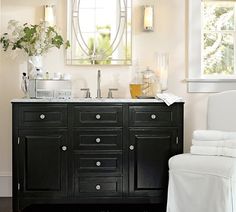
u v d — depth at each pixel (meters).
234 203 2.86
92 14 4.04
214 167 2.94
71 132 3.50
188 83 4.03
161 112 3.51
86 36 4.03
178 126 3.52
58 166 3.50
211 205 2.94
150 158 3.52
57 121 3.49
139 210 3.60
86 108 3.50
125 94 4.03
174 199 3.17
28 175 3.48
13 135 3.48
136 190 3.52
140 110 3.51
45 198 3.50
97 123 3.51
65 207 3.71
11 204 3.73
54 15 4.00
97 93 3.89
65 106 3.50
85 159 3.51
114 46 4.02
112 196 3.52
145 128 3.52
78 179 3.51
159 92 3.80
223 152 3.08
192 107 4.04
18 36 3.87
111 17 4.03
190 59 4.01
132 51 4.02
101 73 4.04
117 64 4.02
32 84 3.61
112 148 3.52
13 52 4.00
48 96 3.62
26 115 3.48
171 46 4.03
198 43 4.02
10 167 4.03
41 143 3.49
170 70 4.04
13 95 4.02
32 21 4.01
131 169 3.52
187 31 4.02
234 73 4.12
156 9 4.02
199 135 3.22
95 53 4.02
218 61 4.11
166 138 3.52
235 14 4.11
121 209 3.63
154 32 4.03
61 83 3.63
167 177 3.51
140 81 3.85
